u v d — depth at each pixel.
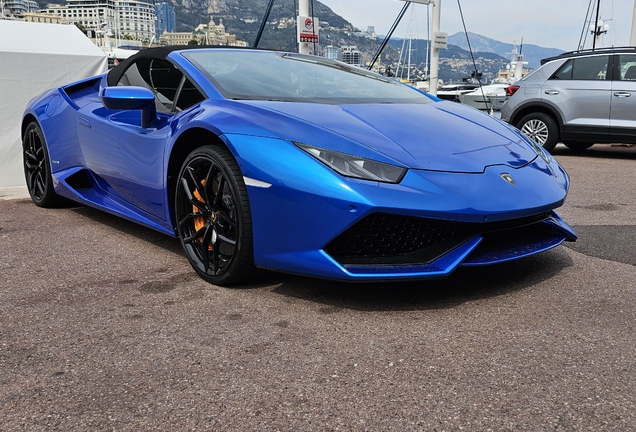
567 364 1.68
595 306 2.14
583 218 3.66
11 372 1.69
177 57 2.97
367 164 2.08
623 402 1.47
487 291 2.30
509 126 2.91
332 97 2.74
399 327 1.96
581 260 2.73
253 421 1.42
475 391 1.54
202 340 1.89
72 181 3.66
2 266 2.73
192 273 2.60
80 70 4.97
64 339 1.92
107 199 3.37
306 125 2.23
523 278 2.46
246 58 3.06
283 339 1.88
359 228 2.05
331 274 2.06
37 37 5.02
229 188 2.29
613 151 7.84
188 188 2.50
